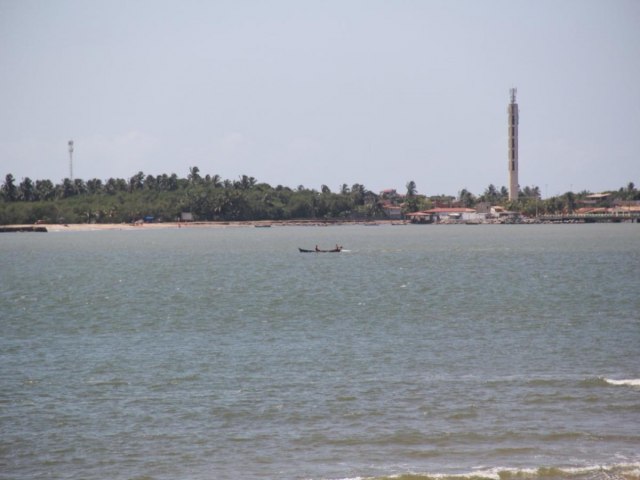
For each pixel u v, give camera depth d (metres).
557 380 160.50
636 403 145.12
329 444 127.56
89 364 180.50
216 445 127.69
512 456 122.00
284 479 115.25
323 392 154.25
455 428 133.38
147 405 147.38
